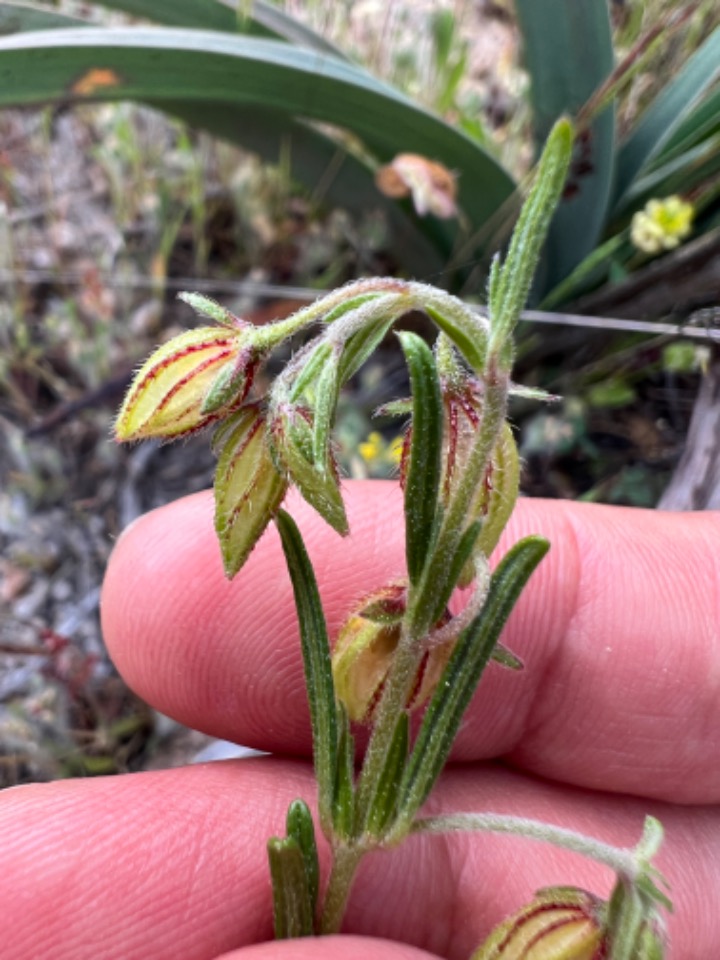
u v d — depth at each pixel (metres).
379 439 0.10
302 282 0.12
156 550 0.07
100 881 0.06
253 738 0.07
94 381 0.11
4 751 0.10
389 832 0.05
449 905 0.07
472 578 0.05
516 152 0.11
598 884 0.07
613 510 0.08
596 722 0.07
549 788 0.08
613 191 0.10
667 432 0.11
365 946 0.05
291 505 0.07
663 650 0.07
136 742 0.10
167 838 0.06
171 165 0.12
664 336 0.10
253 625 0.07
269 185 0.12
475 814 0.05
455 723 0.05
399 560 0.07
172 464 0.11
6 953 0.06
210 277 0.12
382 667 0.05
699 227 0.10
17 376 0.12
